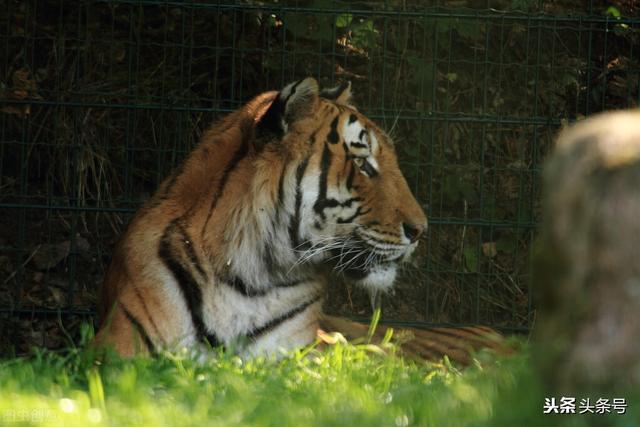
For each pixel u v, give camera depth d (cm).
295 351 855
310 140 938
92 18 1577
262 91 1599
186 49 1591
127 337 897
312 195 936
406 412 618
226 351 889
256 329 927
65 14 1582
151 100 1541
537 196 1574
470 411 602
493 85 1639
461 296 1455
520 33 1638
